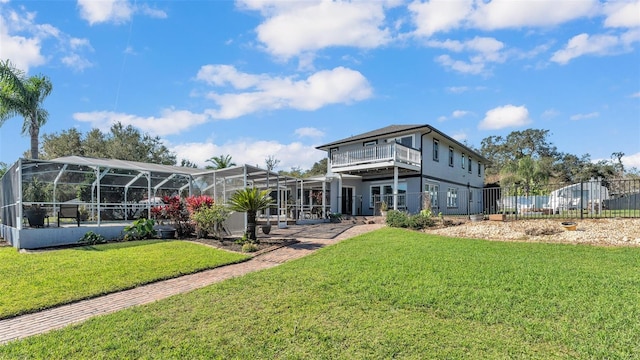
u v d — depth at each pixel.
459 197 28.59
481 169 35.50
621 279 5.72
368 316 4.71
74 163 13.30
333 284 6.20
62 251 10.20
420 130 22.22
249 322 4.64
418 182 22.31
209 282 7.10
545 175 33.22
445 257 7.96
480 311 4.69
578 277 5.94
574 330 4.03
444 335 4.06
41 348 4.04
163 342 4.12
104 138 39.03
